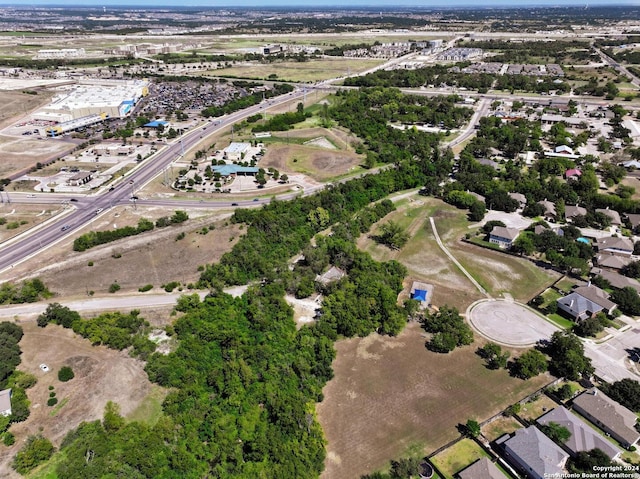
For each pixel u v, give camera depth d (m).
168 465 81.12
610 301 123.69
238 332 113.31
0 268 142.75
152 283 136.25
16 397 91.62
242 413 92.12
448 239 166.88
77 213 181.00
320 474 82.38
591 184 195.50
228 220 172.38
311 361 106.69
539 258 152.88
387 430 91.38
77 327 112.31
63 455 82.00
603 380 101.69
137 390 96.44
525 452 81.56
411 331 120.06
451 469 82.38
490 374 105.50
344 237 162.62
